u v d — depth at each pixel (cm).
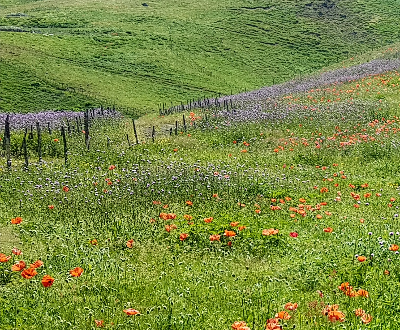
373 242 1034
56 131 2916
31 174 1861
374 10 9750
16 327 725
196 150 2369
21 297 829
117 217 1325
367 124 2494
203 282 895
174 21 8969
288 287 864
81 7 9956
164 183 1642
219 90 6231
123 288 869
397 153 2056
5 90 5350
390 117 2708
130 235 1173
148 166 1969
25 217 1348
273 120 2794
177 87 6200
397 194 1540
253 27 8900
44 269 956
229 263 998
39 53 6644
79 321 744
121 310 779
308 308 770
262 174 1723
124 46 7506
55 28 8544
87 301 813
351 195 1395
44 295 838
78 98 5428
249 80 6756
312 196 1516
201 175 1698
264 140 2434
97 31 8256
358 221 1249
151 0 10469
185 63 7119
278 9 9800
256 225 1205
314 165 1992
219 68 7094
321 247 1045
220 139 2567
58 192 1562
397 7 9944
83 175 1883
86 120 2444
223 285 880
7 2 11388
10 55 6325
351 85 3862
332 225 1220
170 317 738
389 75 3994
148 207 1410
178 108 4331
